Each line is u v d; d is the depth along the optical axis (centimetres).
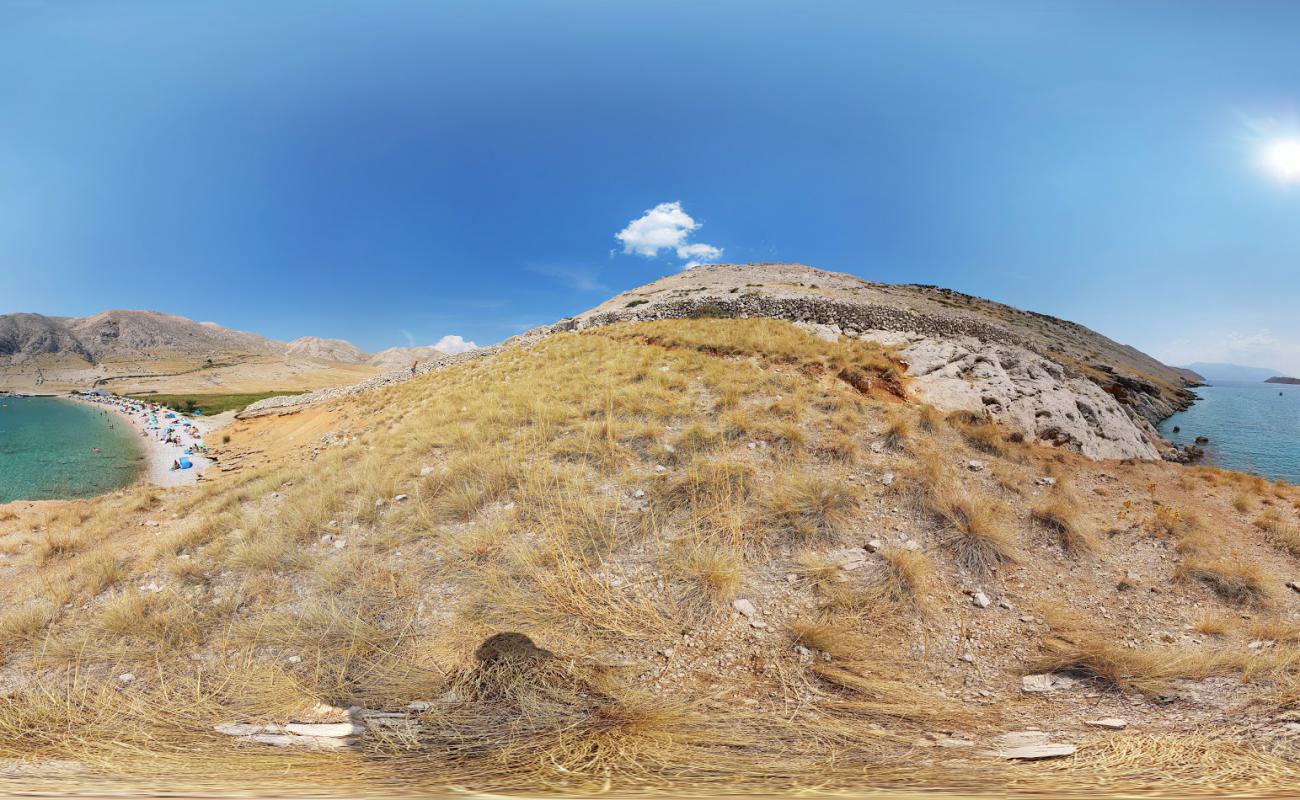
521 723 369
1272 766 275
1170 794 252
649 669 448
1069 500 838
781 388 1144
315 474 1045
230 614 562
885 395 1241
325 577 603
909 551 626
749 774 298
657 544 635
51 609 603
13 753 350
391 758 329
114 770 316
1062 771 288
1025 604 579
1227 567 644
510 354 2205
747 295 4041
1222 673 419
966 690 433
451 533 691
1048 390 1471
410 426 1316
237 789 282
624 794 275
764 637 494
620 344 1752
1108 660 438
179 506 1145
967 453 955
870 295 5103
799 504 701
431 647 487
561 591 554
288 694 427
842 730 359
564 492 758
